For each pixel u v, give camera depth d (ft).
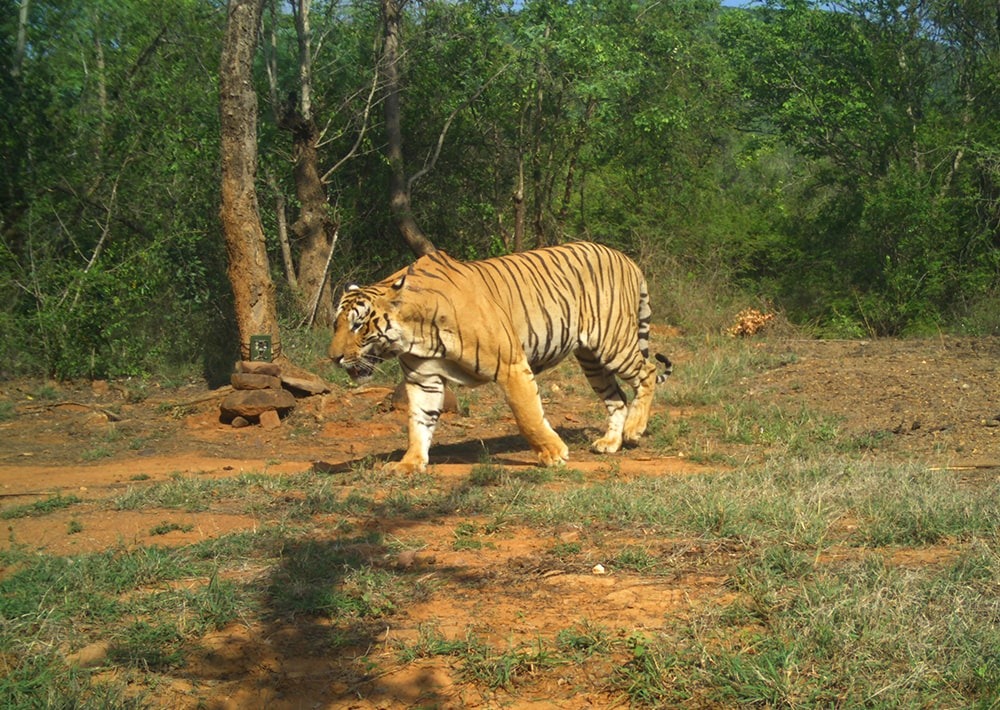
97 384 43.29
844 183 65.82
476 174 62.90
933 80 68.54
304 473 26.71
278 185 53.98
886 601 15.19
